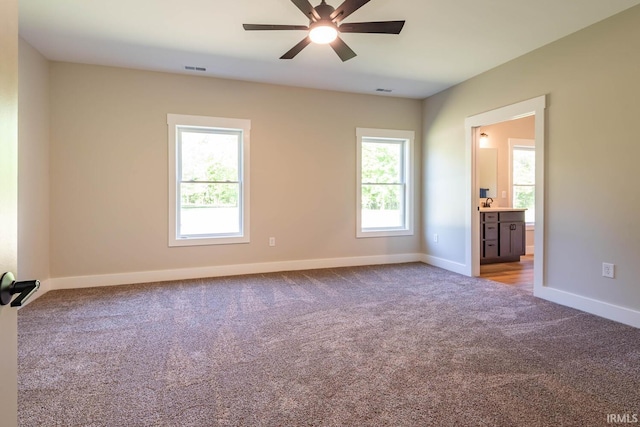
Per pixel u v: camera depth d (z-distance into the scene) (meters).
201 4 2.78
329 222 5.10
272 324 2.88
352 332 2.71
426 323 2.90
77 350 2.40
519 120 6.26
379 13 2.91
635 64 2.79
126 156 4.16
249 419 1.67
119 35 3.30
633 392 1.88
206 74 4.36
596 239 3.09
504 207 6.17
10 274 0.74
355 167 5.22
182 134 4.46
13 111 0.76
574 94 3.25
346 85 4.82
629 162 2.84
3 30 0.71
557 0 2.71
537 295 3.64
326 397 1.84
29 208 3.47
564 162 3.35
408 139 5.50
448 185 4.98
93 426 1.61
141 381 2.00
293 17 2.99
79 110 3.99
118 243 4.16
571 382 1.98
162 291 3.84
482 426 1.61
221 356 2.31
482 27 3.16
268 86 4.73
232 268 4.62
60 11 2.87
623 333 2.68
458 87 4.76
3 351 0.72
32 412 1.71
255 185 4.71
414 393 1.88
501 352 2.36
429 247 5.42
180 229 4.47
